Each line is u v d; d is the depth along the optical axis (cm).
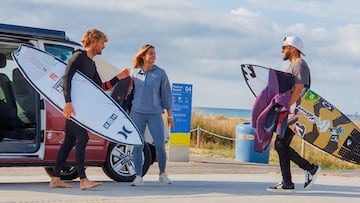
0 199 686
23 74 777
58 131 850
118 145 920
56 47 866
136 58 850
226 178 1041
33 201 674
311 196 770
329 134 992
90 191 766
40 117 839
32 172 1166
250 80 804
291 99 790
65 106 755
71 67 761
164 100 859
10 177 1041
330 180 1045
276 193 792
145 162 938
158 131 858
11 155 817
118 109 789
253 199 723
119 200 691
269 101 795
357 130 999
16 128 886
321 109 988
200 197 726
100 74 934
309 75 795
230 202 695
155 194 748
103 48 788
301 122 978
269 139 793
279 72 798
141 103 845
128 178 931
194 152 2083
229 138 2338
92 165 911
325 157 1934
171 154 1656
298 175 1222
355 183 997
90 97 775
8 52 904
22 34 840
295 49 791
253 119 800
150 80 845
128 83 852
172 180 977
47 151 842
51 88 779
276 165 1706
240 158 1820
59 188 791
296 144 2170
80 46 885
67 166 882
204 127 2503
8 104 900
